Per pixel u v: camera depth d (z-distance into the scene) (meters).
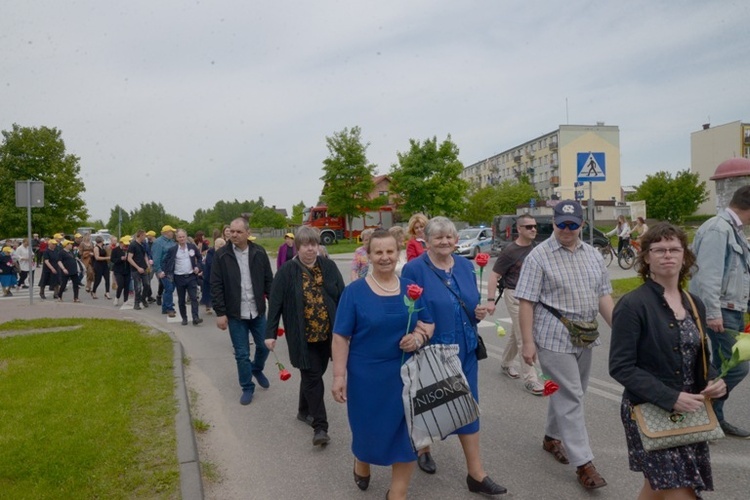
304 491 3.86
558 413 3.86
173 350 7.75
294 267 4.75
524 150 92.50
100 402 5.27
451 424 3.21
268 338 4.77
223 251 5.89
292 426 5.16
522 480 3.91
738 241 4.29
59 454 4.07
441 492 3.76
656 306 2.62
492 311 5.30
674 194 57.22
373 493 3.81
